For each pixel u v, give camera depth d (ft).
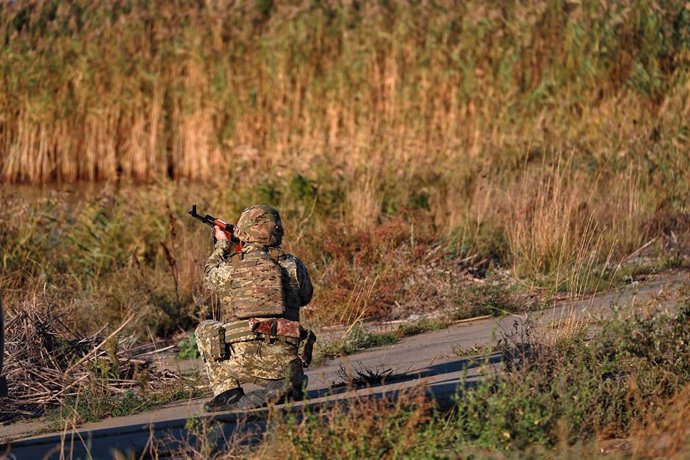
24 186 232.73
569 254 116.06
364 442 47.62
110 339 85.61
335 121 228.22
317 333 99.96
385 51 230.89
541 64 216.33
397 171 161.68
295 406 59.88
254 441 53.47
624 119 189.47
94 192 218.38
